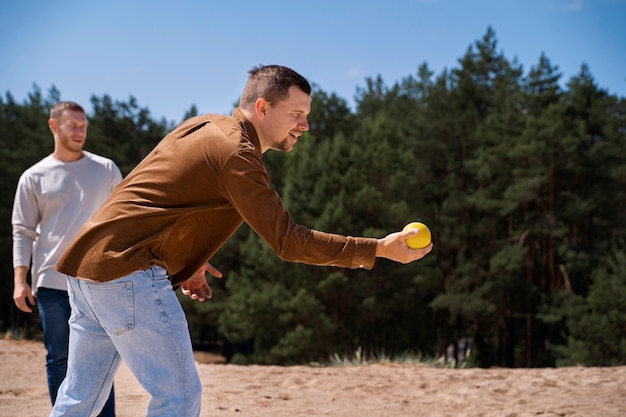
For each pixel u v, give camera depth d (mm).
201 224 2807
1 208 33000
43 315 4043
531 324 32844
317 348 25031
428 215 33281
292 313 25094
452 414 5160
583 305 29016
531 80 37469
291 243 2676
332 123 38344
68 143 4223
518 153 32062
